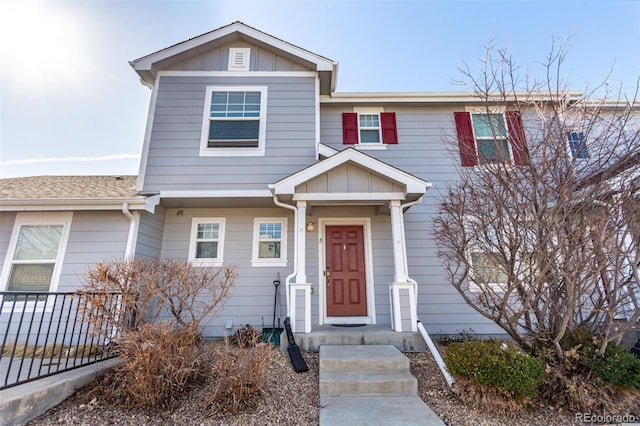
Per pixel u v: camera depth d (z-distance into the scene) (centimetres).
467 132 742
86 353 480
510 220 376
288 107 708
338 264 685
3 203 555
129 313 420
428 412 326
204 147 671
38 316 557
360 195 576
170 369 348
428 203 704
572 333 369
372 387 377
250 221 703
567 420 315
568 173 347
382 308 656
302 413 333
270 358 461
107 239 588
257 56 739
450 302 650
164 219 694
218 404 333
